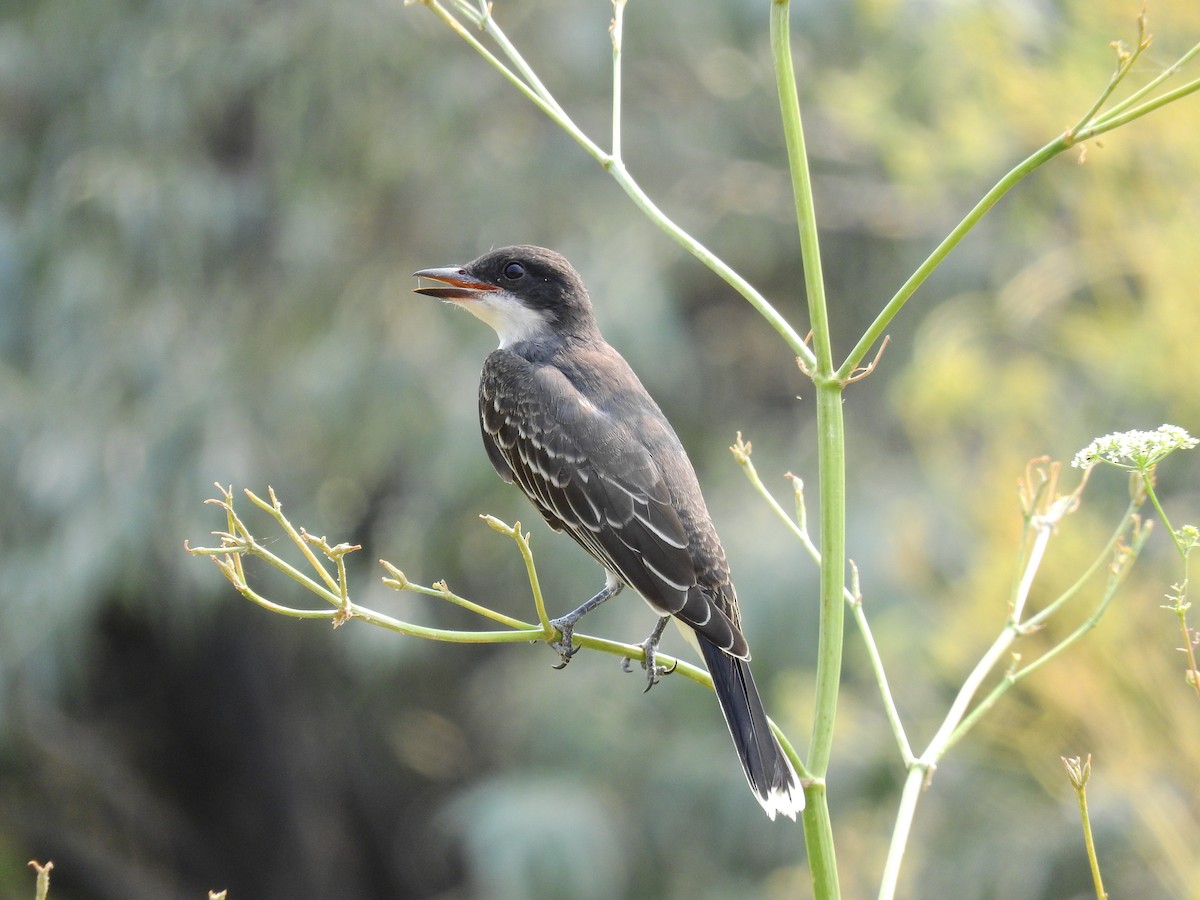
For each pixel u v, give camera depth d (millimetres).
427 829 16625
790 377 14117
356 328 13453
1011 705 7473
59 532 13328
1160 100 3500
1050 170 8664
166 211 13688
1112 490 8477
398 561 13320
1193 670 3746
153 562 13727
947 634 8320
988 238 12266
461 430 12797
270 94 13789
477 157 13727
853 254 13906
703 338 14156
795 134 3832
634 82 13977
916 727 9898
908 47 11117
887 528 11469
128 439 13414
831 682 3826
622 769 12719
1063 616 7035
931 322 11602
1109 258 8133
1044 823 9109
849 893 9898
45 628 13297
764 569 11953
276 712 16672
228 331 13883
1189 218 7641
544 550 12867
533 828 12188
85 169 14023
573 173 13734
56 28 14094
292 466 13656
